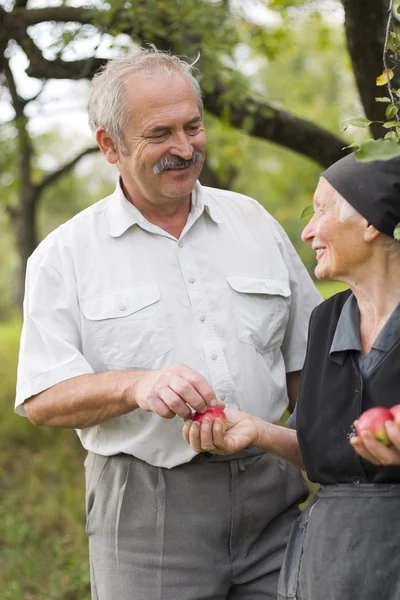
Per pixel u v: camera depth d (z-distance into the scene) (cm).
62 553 557
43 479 702
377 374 241
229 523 298
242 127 525
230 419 270
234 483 297
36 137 864
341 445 244
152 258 308
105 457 307
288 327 329
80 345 308
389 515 236
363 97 411
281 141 534
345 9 392
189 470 296
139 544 297
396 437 213
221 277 310
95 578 309
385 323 244
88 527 311
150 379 274
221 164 704
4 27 525
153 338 300
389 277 245
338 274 251
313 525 248
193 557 295
